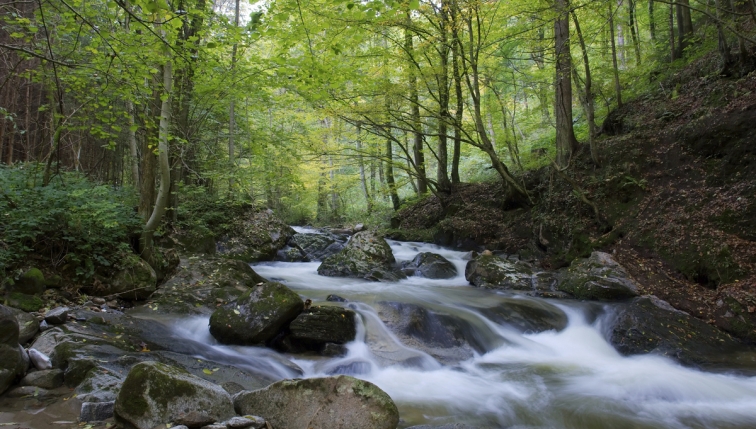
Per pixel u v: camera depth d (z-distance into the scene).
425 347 6.16
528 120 17.94
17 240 5.87
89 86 6.92
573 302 7.87
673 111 10.55
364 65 12.23
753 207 7.63
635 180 9.74
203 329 6.10
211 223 11.80
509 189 12.87
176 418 3.10
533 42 11.88
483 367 5.82
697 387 5.11
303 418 3.42
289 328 5.80
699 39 11.66
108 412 3.36
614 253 8.91
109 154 14.74
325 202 27.38
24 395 3.57
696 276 7.62
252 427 3.17
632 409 4.67
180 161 10.17
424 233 15.35
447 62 12.77
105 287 6.41
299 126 18.50
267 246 12.25
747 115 8.55
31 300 5.33
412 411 4.43
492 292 8.79
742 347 6.11
